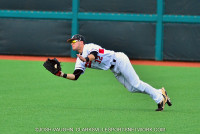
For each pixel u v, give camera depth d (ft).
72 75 97.30
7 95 124.47
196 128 87.15
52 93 128.88
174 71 183.21
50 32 222.07
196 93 131.85
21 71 175.01
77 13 219.00
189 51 214.69
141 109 106.22
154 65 201.67
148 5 215.10
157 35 215.92
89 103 114.11
